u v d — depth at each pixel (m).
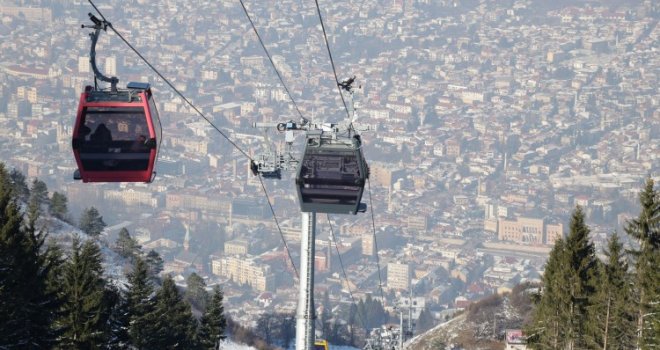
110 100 39.56
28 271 54.38
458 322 154.62
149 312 73.44
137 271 74.06
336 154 41.53
